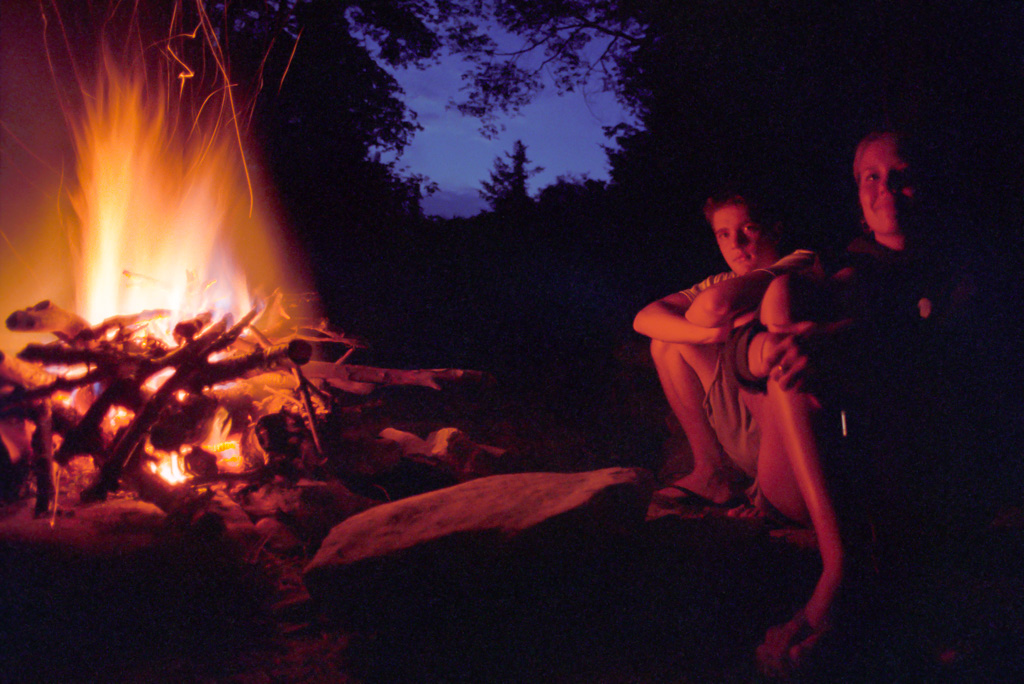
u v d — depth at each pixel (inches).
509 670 70.4
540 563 77.2
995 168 87.7
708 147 363.9
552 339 295.3
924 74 213.3
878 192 83.7
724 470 113.6
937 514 81.1
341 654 72.8
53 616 75.2
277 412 108.6
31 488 103.5
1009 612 77.8
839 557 72.7
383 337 286.5
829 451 75.5
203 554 86.4
